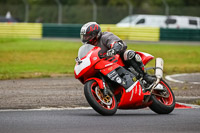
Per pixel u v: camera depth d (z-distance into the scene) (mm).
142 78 24641
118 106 23578
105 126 20141
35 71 51344
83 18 127688
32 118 22484
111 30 116562
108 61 23219
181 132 18953
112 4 176625
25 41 110875
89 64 22609
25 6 132625
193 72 52469
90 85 22688
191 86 39000
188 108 27391
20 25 124000
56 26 124125
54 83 40250
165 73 50656
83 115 23750
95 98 22703
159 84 24938
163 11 123250
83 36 23578
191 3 171500
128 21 119250
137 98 23641
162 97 25469
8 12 132000
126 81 23359
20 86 37875
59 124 20594
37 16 132375
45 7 132625
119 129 19453
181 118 22953
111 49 22797
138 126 20297
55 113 24547
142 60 25094
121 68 23594
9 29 124125
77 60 23594
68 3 176500
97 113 24656
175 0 172125
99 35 23766
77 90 36000
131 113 25109
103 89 22812
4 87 37031
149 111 26172
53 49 88750
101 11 124562
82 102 29734
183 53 83000
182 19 119562
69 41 111875
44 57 72562
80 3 176375
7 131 18672
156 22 119062
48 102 29438
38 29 124125
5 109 26000
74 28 122812
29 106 27484
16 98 31094
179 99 31531
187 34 114875
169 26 119250
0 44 100688
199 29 115000
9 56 73438
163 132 18922
